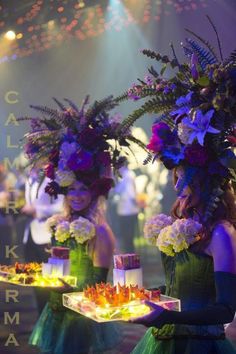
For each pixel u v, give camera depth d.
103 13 10.87
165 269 2.69
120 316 2.50
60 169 3.71
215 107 2.37
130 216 10.54
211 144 2.46
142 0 10.95
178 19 11.31
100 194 3.74
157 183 12.78
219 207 2.48
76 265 3.54
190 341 2.50
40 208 6.30
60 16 9.22
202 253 2.46
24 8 8.94
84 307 2.70
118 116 3.92
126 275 2.91
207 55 2.57
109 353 3.55
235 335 5.12
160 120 2.67
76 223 3.51
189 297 2.49
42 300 5.19
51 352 3.53
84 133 3.74
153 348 2.59
